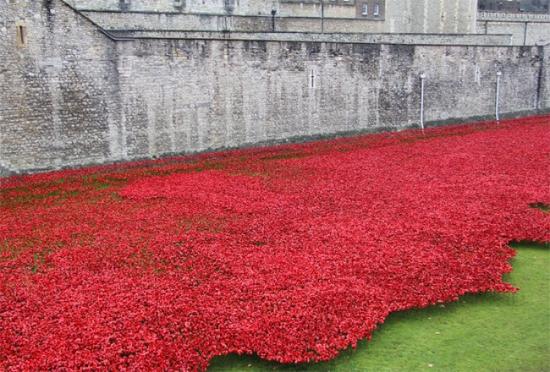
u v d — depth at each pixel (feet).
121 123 93.15
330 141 115.65
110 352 35.70
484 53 145.28
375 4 210.38
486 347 38.34
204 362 35.50
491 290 45.34
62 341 36.81
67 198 70.95
